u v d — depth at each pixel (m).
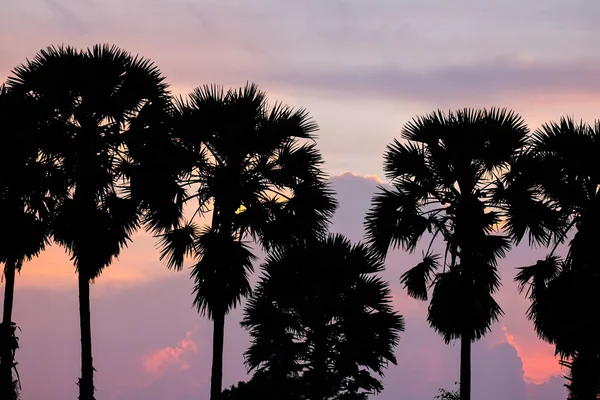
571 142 25.17
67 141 28.02
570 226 25.16
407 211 26.70
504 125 26.58
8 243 28.45
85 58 28.33
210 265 26.23
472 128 26.42
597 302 21.78
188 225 27.69
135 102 28.48
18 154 27.78
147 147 27.58
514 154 26.34
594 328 20.31
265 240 27.03
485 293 25.94
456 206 26.58
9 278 29.48
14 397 29.17
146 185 27.14
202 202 27.30
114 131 28.56
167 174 27.19
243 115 26.83
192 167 27.47
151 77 28.88
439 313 25.97
